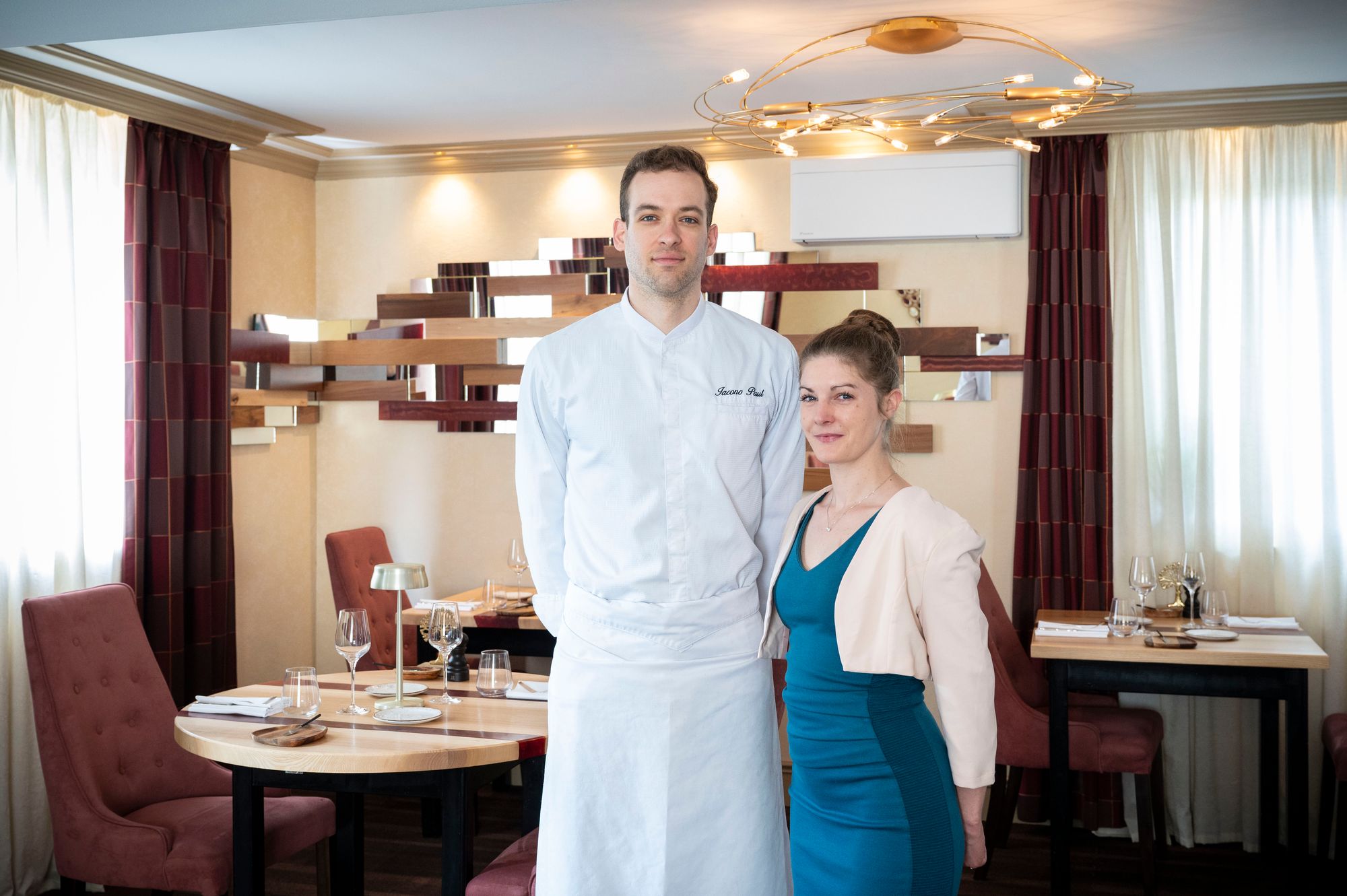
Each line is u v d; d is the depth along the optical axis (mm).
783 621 2148
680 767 2102
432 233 5391
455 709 3123
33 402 3877
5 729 3768
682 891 2117
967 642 1983
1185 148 4566
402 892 3947
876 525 2027
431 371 5367
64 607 3268
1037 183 4668
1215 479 4586
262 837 2924
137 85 4086
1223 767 4531
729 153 5035
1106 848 4461
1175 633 3988
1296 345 4477
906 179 4734
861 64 3986
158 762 3436
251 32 3547
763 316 4996
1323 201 4426
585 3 3301
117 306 4207
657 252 2066
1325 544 4402
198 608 4438
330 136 5051
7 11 2912
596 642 2129
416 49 3742
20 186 3842
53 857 3957
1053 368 4656
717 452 2137
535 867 2781
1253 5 3340
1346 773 3793
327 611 5523
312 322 5480
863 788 1983
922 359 4883
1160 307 4598
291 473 5367
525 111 4605
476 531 5340
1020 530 4715
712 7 3328
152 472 4262
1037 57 3910
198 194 4480
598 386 2148
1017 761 4016
